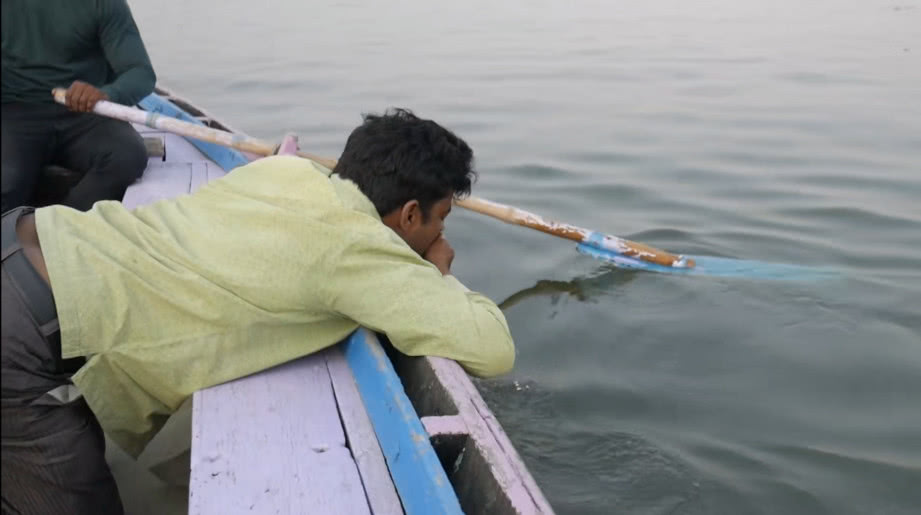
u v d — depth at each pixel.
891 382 2.58
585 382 2.60
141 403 1.76
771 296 3.13
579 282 3.28
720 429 2.37
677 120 5.62
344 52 8.47
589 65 7.66
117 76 3.10
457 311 1.76
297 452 1.62
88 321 1.60
